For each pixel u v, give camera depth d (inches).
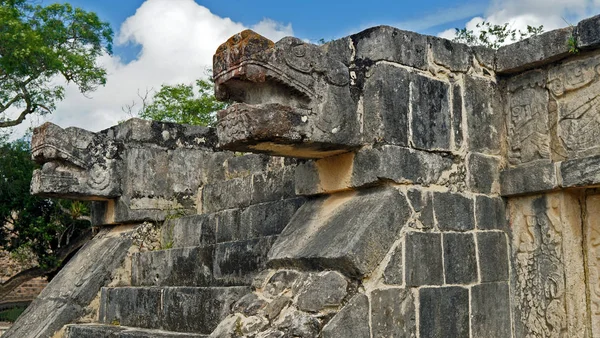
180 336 199.2
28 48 485.1
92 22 553.0
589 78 176.4
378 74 169.6
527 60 187.9
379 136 166.9
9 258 617.3
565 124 180.7
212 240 245.3
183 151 289.3
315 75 164.4
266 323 153.6
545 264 182.2
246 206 243.1
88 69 548.7
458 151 182.1
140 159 278.1
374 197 167.9
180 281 239.1
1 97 524.4
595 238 180.4
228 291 194.7
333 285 152.1
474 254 178.9
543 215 184.1
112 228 291.1
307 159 185.5
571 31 177.5
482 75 193.2
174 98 633.6
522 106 192.1
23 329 257.4
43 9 528.4
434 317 165.2
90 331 235.0
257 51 155.0
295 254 165.3
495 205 188.4
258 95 166.6
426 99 177.5
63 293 263.0
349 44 177.3
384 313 155.9
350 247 154.3
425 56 179.8
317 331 146.6
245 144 159.5
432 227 170.6
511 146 193.2
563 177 176.1
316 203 185.2
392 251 160.7
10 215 540.7
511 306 186.4
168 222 274.2
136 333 214.7
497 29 283.6
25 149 541.6
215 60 163.6
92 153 270.2
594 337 177.2
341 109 167.5
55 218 546.6
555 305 178.5
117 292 250.2
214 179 293.7
